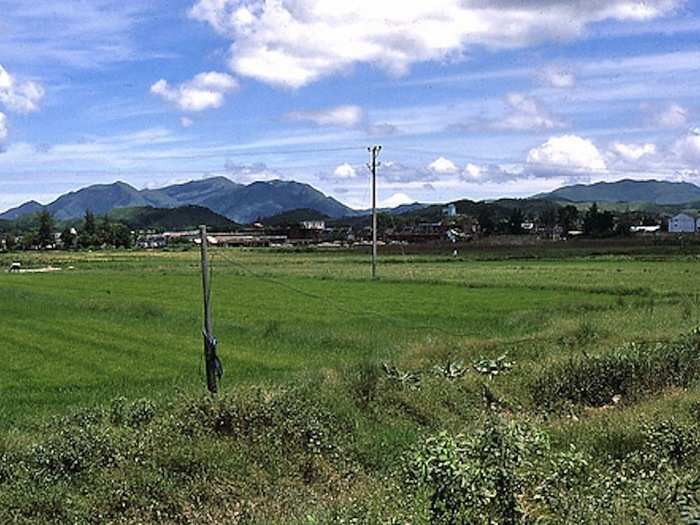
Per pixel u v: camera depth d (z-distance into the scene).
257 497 11.49
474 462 7.66
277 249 105.25
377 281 55.47
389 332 29.94
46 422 14.98
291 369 22.55
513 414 16.67
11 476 11.38
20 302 46.69
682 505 8.67
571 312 33.97
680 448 12.41
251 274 65.62
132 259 99.94
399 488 10.70
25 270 84.38
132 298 46.47
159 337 30.81
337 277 58.97
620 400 17.66
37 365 24.11
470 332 29.67
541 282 50.09
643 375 18.38
